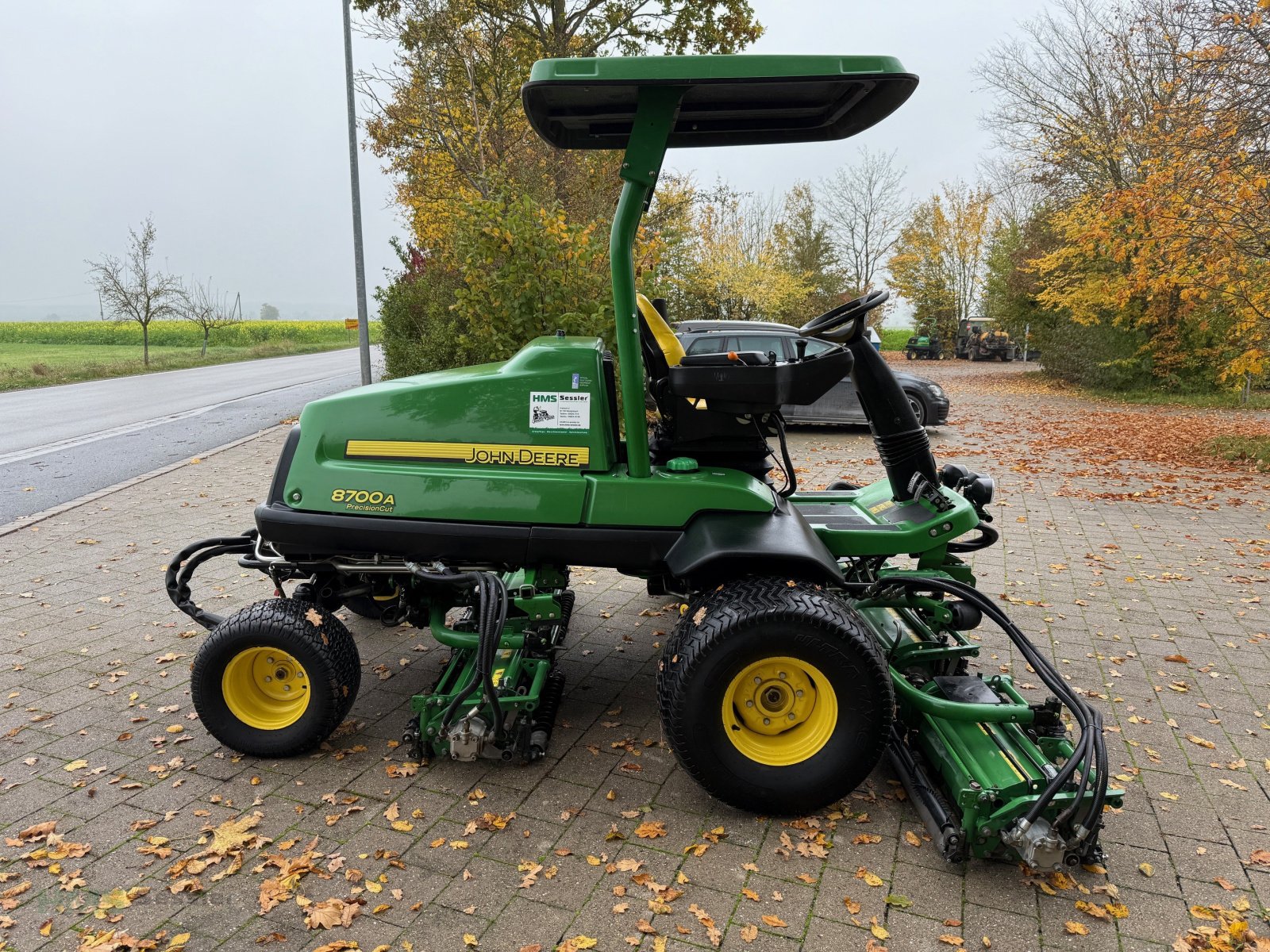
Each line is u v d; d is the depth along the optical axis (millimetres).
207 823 2846
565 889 2492
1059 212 19766
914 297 39406
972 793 2508
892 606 3406
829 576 3012
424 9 14602
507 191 9312
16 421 13555
